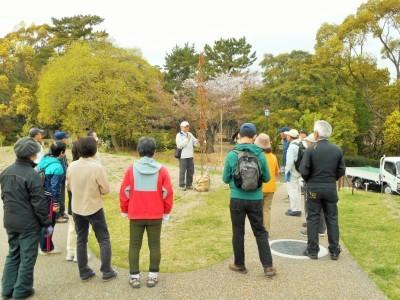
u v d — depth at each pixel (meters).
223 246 6.51
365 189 22.03
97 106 31.39
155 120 38.59
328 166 5.69
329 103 32.56
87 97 30.88
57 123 35.78
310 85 32.78
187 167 11.69
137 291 4.78
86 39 44.69
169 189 4.85
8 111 42.47
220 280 5.07
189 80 37.03
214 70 47.16
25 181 4.50
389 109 34.19
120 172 16.03
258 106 35.47
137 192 4.80
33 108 41.56
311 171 5.80
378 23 31.86
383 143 34.94
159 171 4.84
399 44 34.50
